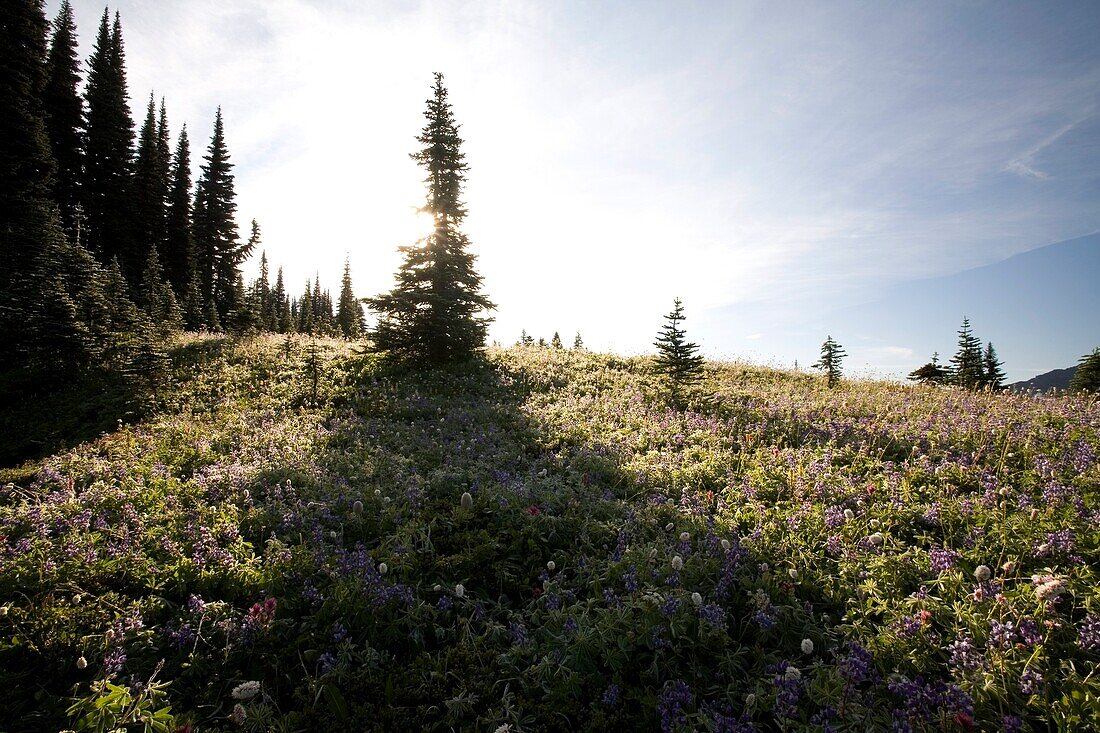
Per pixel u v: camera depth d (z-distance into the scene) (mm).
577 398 17625
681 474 9930
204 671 4953
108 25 50281
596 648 5184
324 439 13109
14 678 4648
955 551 6121
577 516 8000
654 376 20953
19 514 7836
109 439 14461
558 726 4523
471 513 7793
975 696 4207
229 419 15586
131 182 46500
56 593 5797
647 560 6445
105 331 24828
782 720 4215
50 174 36625
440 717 4633
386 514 8023
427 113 22984
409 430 14086
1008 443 9234
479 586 6551
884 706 4340
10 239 28281
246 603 5992
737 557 6324
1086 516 6426
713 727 4203
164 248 49750
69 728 4254
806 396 17656
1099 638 4430
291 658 5207
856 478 8852
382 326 22781
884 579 5855
